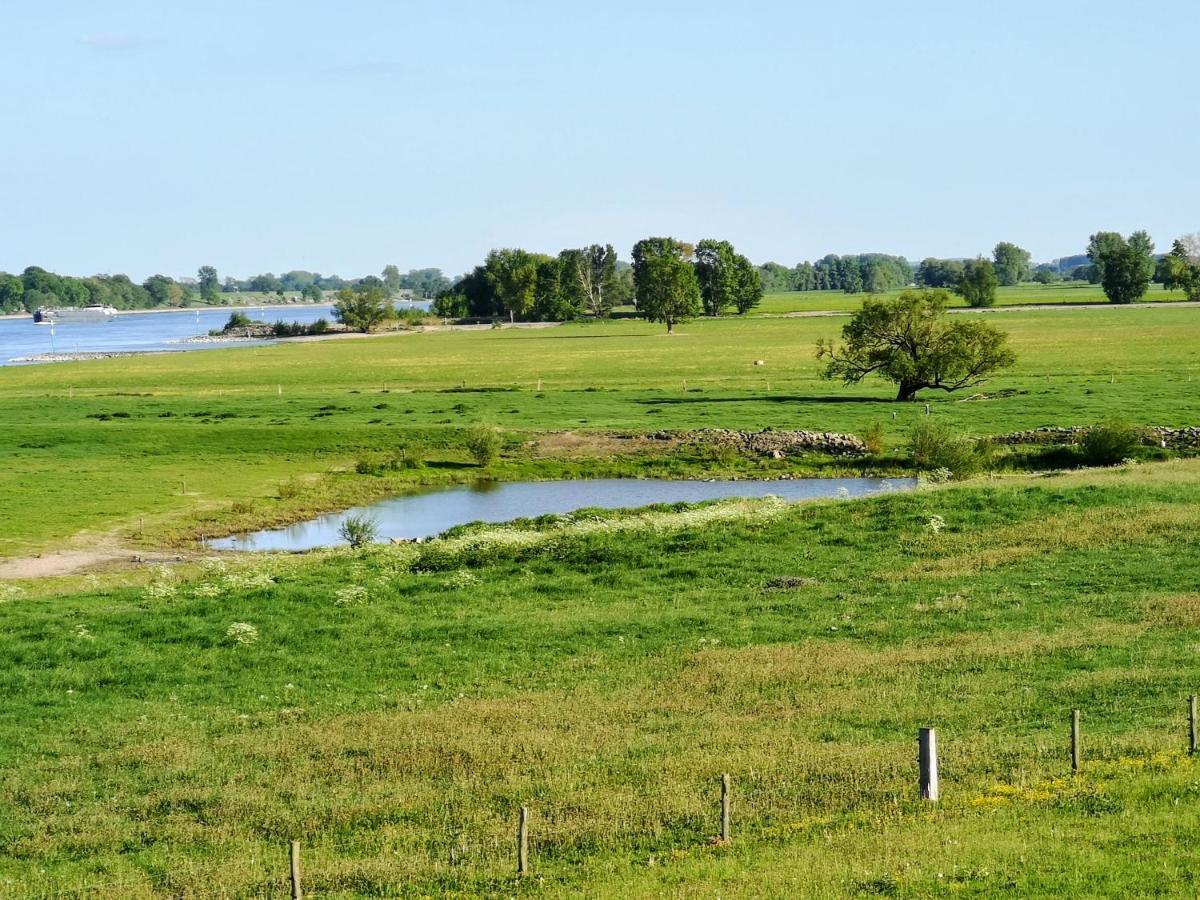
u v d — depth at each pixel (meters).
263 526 77.81
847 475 91.31
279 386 159.50
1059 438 95.44
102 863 25.61
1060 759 27.22
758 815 25.31
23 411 128.88
